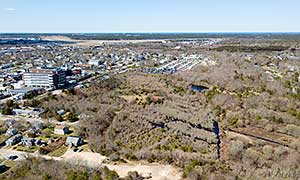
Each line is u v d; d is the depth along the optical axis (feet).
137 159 403.34
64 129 487.20
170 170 373.20
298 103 589.73
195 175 349.61
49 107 606.55
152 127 490.90
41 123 519.60
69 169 359.87
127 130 483.51
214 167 370.32
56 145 445.78
